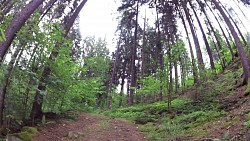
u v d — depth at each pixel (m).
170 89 11.51
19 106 6.70
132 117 11.13
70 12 9.84
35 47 6.35
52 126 7.56
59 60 7.55
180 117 8.74
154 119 9.95
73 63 9.37
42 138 6.30
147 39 23.72
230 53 20.38
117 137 7.48
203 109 9.15
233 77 12.89
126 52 25.91
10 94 6.25
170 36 17.23
